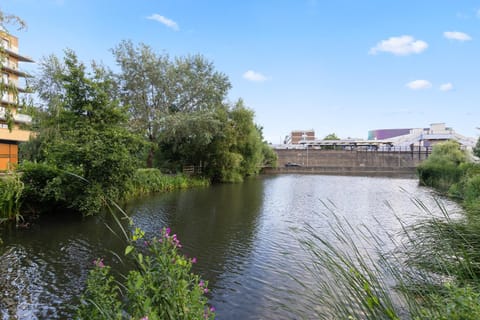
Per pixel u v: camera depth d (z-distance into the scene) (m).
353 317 2.22
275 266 6.55
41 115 17.22
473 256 2.98
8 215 9.26
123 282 5.32
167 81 23.08
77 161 10.39
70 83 12.65
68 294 5.05
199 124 22.42
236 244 8.15
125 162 11.20
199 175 26.58
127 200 14.91
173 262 2.40
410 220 11.05
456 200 15.98
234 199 16.84
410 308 2.06
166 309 2.11
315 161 61.94
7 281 5.52
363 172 54.22
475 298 1.87
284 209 13.82
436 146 32.28
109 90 21.17
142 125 22.33
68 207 10.40
